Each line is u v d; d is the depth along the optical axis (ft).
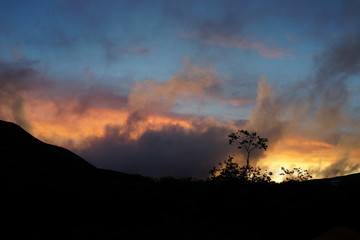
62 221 46.57
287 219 51.42
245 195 59.26
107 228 47.01
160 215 51.52
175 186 63.87
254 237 47.85
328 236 41.86
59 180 59.36
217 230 48.70
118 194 55.36
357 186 59.26
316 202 54.34
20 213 46.29
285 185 64.23
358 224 49.16
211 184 64.90
